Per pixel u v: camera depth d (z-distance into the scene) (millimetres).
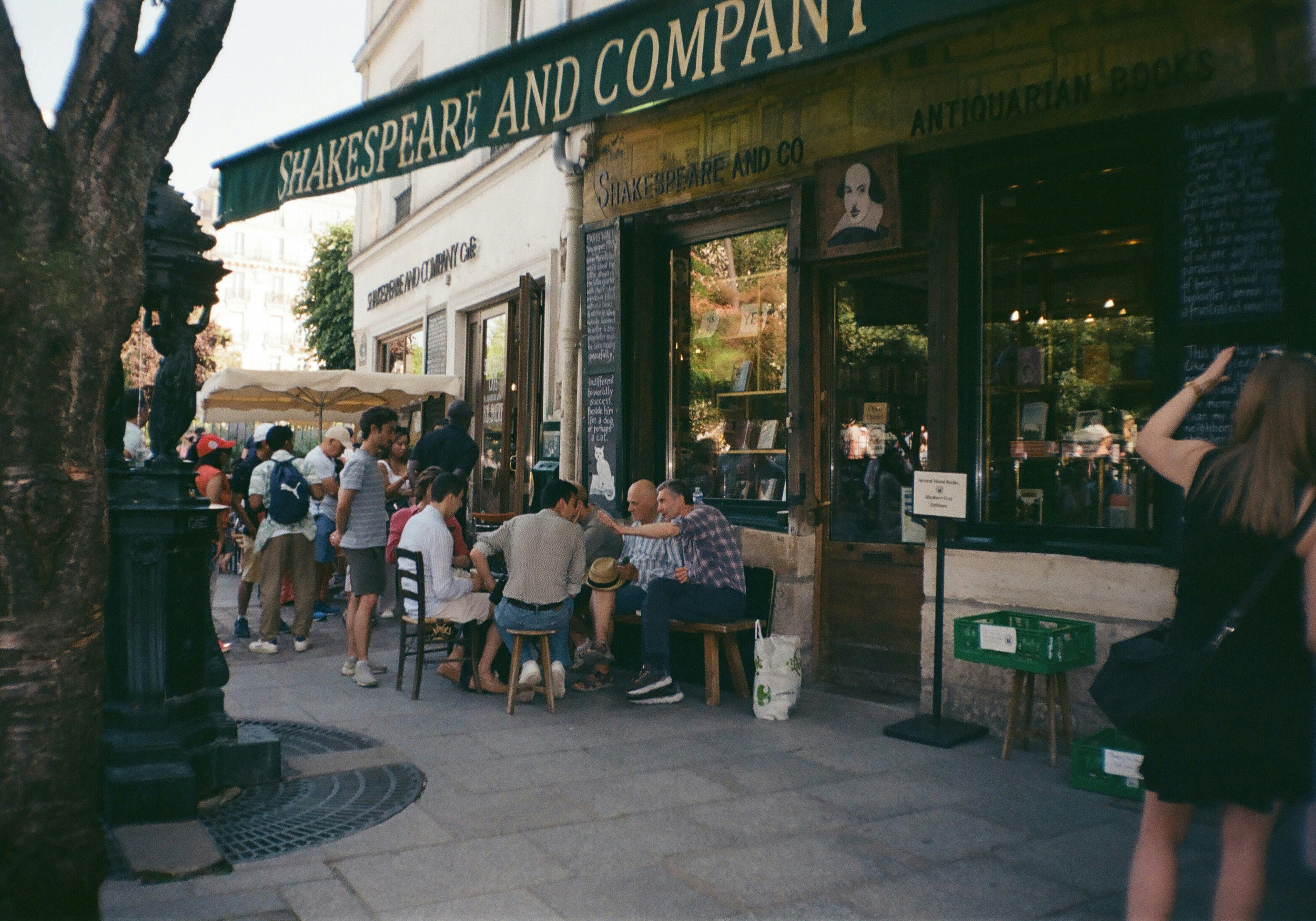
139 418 7828
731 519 6949
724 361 7242
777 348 6859
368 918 3014
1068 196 5250
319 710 5742
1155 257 4922
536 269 9508
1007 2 3666
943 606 5223
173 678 4148
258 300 70562
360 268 15977
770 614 6336
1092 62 4965
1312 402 2408
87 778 2498
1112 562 4836
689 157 7062
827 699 6035
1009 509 5504
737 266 7129
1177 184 4621
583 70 5109
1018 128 5250
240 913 3035
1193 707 2395
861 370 6383
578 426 8172
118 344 2541
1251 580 2398
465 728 5332
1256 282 4406
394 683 6512
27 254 2340
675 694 6008
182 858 3422
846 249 6051
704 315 7383
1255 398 2504
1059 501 5324
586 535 6875
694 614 5984
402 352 14227
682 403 7578
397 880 3314
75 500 2418
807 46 4203
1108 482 5137
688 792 4281
